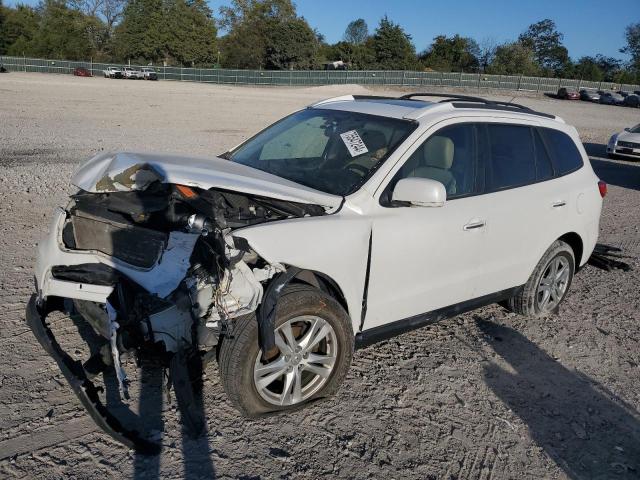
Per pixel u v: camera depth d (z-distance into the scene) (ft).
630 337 17.03
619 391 14.07
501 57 284.82
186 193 11.02
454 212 13.58
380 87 209.87
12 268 18.12
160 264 10.25
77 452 10.30
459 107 14.73
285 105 103.14
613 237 28.76
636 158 60.13
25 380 12.21
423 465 10.85
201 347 11.43
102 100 91.40
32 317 11.26
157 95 111.75
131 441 10.18
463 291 14.58
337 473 10.40
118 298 10.39
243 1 301.84
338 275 11.67
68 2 274.77
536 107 147.54
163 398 11.96
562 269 17.70
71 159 39.22
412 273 13.07
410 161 13.06
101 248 11.05
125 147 45.39
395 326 13.41
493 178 14.80
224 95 125.29
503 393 13.50
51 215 24.72
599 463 11.44
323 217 11.65
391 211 12.52
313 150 14.07
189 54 264.31
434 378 13.80
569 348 16.01
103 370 10.86
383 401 12.67
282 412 11.60
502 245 14.99
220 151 45.96
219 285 10.37
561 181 16.71
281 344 11.12
